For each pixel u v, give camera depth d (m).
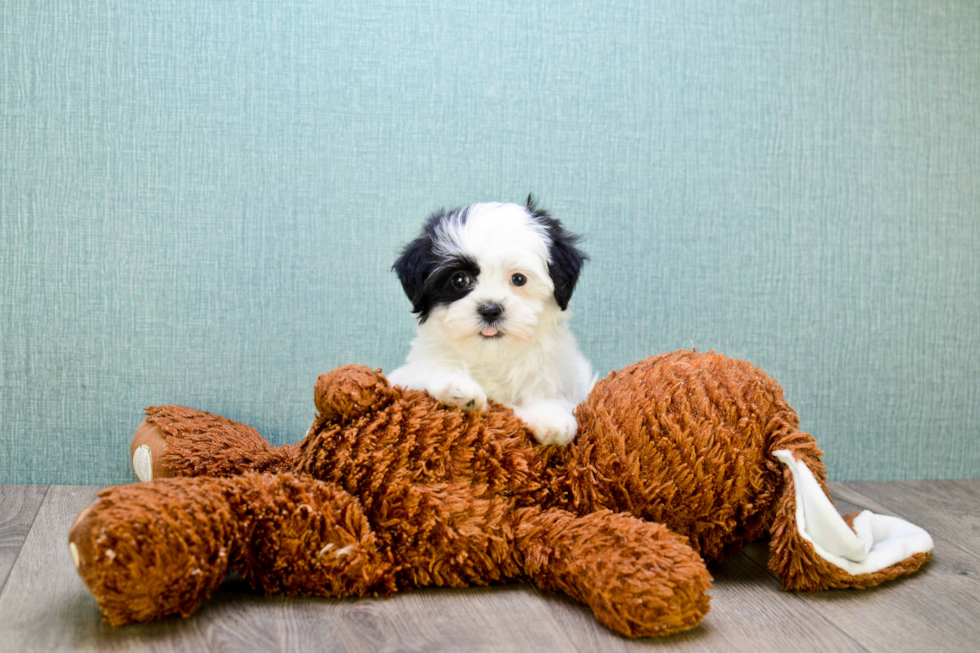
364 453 1.39
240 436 1.95
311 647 1.19
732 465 1.44
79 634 1.21
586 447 1.49
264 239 2.16
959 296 2.40
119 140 2.10
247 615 1.29
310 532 1.33
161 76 2.10
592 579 1.28
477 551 1.40
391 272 2.20
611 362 2.27
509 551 1.41
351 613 1.31
